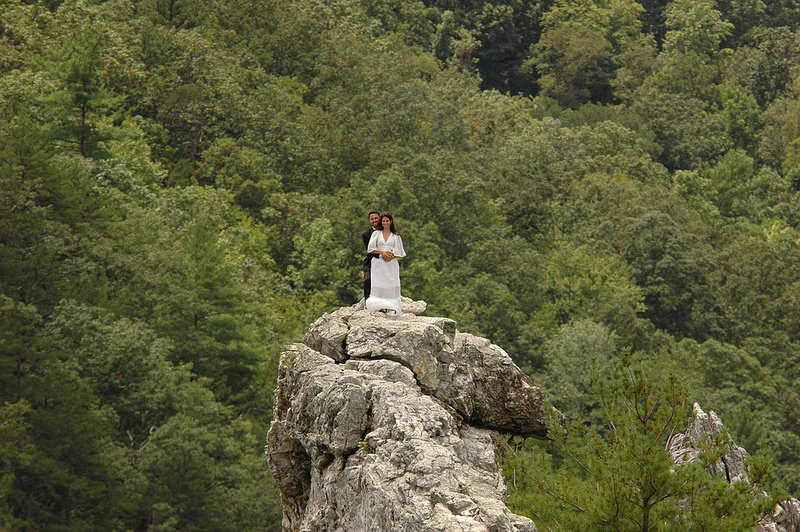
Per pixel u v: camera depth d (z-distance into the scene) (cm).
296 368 1777
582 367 6488
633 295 8469
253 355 5719
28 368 4419
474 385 1898
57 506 4344
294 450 1823
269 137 8844
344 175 9188
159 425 5034
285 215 8031
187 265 5747
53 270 5200
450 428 1537
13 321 4478
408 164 8700
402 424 1462
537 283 8181
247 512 4672
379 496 1334
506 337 7281
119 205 6256
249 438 5138
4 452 3953
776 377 8138
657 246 9544
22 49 8175
